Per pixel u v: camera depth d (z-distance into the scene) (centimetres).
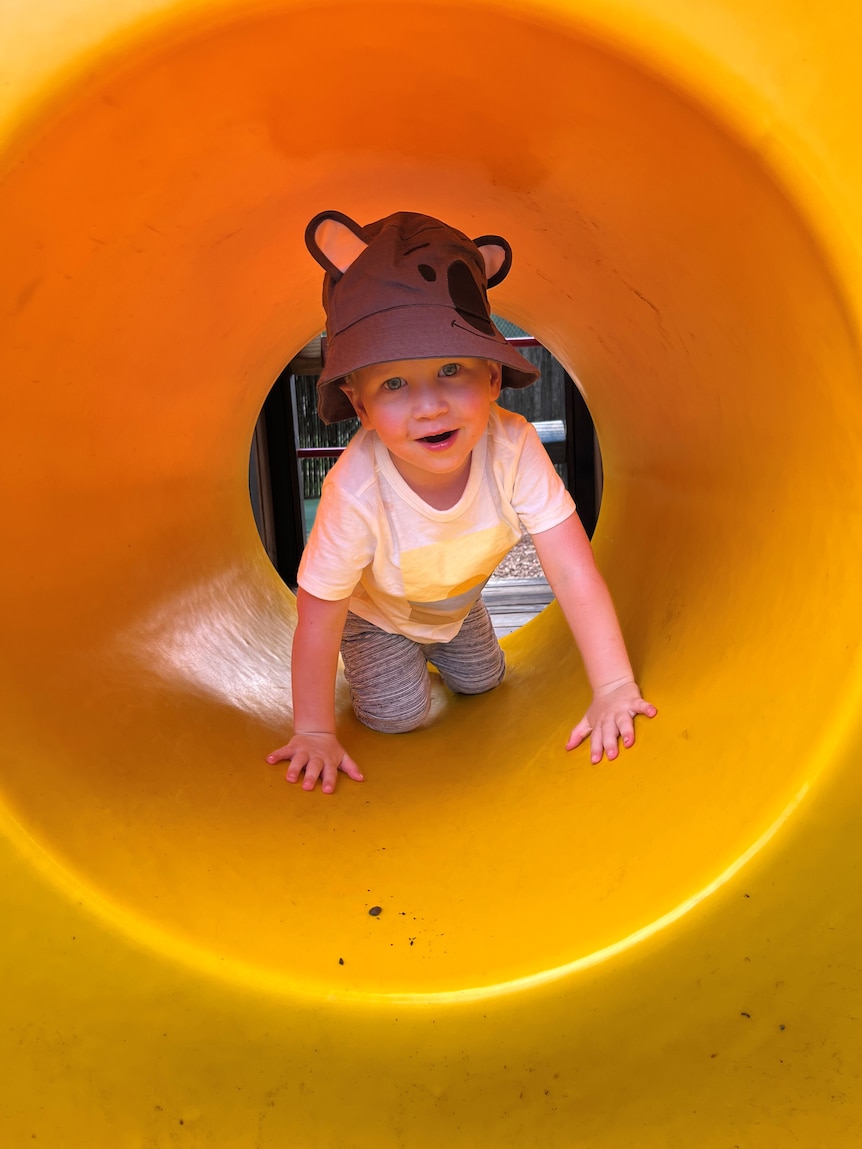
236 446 275
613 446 278
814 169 96
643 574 211
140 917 113
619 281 181
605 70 102
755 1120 113
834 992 111
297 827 148
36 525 147
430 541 176
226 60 103
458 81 116
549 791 153
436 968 113
